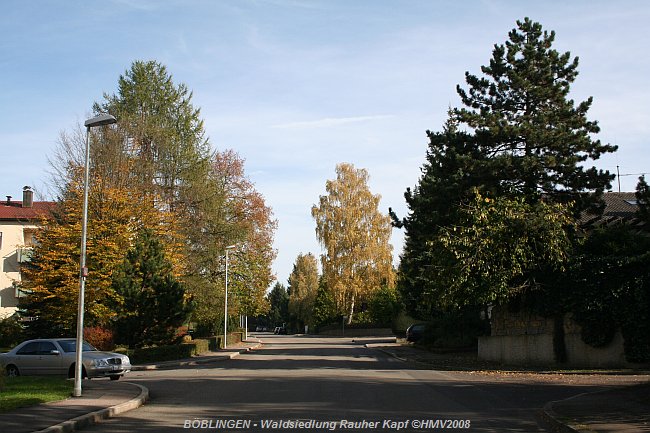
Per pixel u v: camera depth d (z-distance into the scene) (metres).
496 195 27.75
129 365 23.47
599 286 24.75
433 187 29.50
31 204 62.59
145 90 51.31
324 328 104.69
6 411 13.26
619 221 29.59
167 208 46.28
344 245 71.25
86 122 17.62
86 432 11.59
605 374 22.31
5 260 58.59
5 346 41.97
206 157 51.44
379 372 25.38
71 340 23.84
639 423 11.18
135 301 34.09
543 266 26.08
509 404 14.99
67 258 33.97
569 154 27.88
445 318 41.06
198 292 47.81
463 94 30.11
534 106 29.20
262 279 62.09
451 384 19.92
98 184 36.84
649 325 23.62
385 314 84.75
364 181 73.44
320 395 16.91
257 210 58.75
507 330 29.95
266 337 97.25
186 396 17.33
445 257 27.12
